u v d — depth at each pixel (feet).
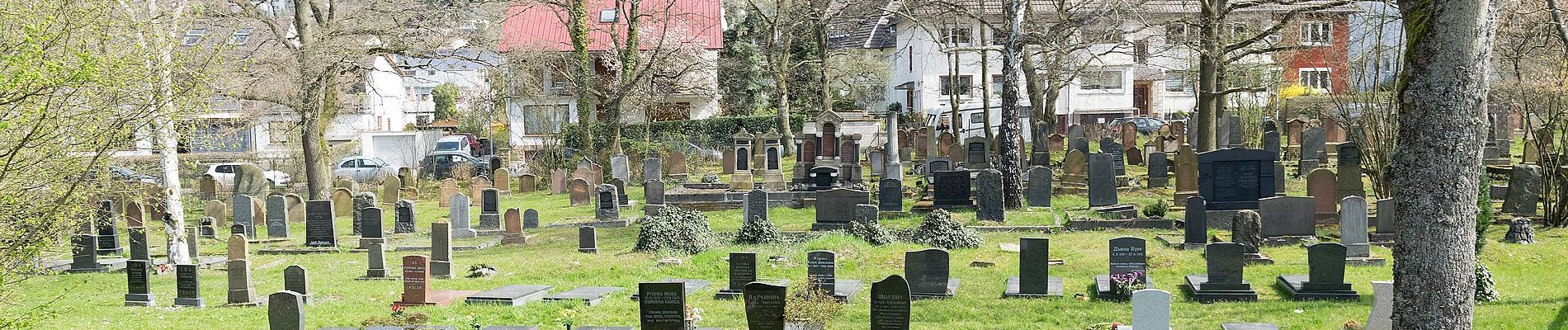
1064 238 71.92
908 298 42.06
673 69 147.64
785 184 104.78
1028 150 131.64
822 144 116.78
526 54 131.23
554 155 133.08
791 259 62.75
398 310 48.57
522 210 104.94
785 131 150.20
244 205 87.45
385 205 111.65
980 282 56.08
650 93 138.51
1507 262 57.77
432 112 242.78
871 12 127.13
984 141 104.63
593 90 132.05
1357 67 87.15
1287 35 111.45
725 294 52.90
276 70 100.63
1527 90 96.68
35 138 35.14
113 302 55.11
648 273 61.67
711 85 169.58
